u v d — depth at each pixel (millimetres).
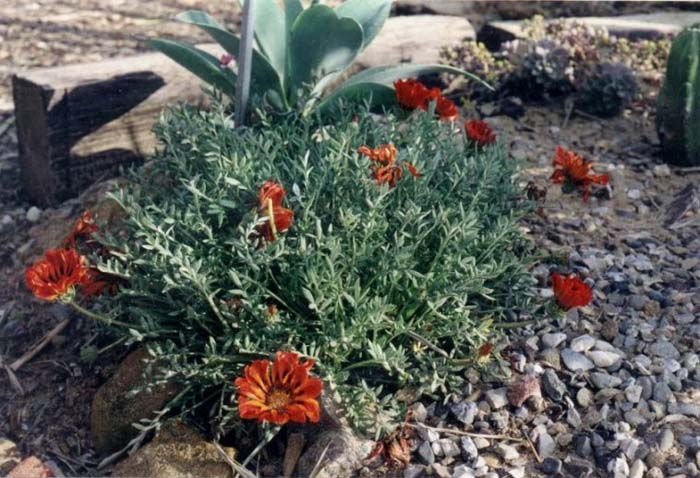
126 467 761
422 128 896
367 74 1008
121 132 1100
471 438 771
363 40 972
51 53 1446
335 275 747
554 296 768
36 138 1078
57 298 747
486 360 765
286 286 795
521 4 1479
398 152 867
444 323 809
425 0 1486
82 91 1064
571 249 970
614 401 792
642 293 907
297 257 780
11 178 1159
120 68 1095
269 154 852
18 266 1027
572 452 759
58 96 1054
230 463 750
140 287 792
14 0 1658
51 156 1069
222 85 1008
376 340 781
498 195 889
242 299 756
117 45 1480
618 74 1216
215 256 789
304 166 801
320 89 1018
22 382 892
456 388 801
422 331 804
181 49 979
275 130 916
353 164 847
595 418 779
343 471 748
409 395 796
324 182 815
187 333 809
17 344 934
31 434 842
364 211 804
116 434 803
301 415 662
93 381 876
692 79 1087
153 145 1124
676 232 1007
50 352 919
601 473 740
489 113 1236
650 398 793
